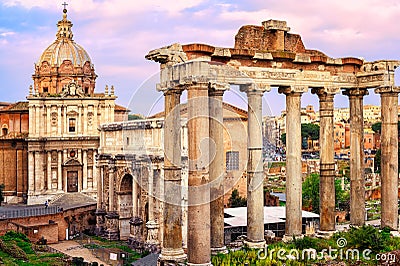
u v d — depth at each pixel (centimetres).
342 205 10925
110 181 9569
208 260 3134
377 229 4022
